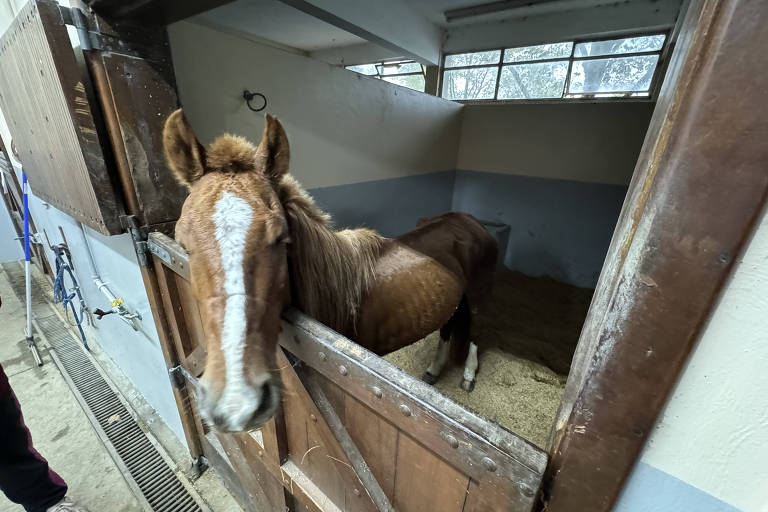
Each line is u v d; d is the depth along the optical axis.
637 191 0.34
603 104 2.68
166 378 1.31
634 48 3.06
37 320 2.34
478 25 3.61
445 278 1.35
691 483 0.32
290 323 0.59
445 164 3.46
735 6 0.20
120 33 0.81
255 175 0.63
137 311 1.26
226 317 0.50
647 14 2.86
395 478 0.57
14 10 1.06
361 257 1.05
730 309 0.25
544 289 2.97
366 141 2.42
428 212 3.45
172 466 1.38
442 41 3.87
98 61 0.79
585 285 3.08
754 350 0.25
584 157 2.87
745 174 0.22
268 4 2.67
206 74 1.37
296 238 0.71
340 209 2.39
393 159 2.74
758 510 0.29
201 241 0.53
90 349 2.06
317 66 1.89
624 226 0.36
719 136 0.22
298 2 2.07
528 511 0.37
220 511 1.22
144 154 0.90
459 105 3.36
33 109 0.99
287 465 0.85
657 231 0.26
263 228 0.55
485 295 1.98
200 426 1.22
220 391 0.47
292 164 1.92
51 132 0.93
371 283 1.07
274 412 0.51
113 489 1.29
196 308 0.93
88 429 1.54
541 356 1.95
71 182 0.97
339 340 0.53
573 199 3.00
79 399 1.69
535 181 3.17
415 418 0.44
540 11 3.20
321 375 0.60
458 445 0.40
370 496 0.61
